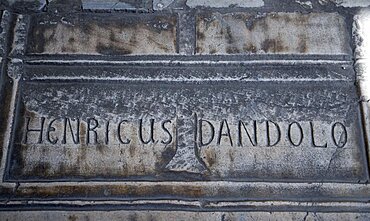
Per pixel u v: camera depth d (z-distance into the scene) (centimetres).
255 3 234
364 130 206
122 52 223
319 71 219
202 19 230
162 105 212
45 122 208
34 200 194
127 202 194
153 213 193
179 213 193
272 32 227
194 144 204
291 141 204
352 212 192
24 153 203
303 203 194
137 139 205
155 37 227
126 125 207
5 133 206
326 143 204
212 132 206
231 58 221
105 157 202
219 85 216
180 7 234
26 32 228
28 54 223
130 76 218
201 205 194
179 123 208
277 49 223
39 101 213
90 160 202
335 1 235
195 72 219
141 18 231
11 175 200
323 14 231
